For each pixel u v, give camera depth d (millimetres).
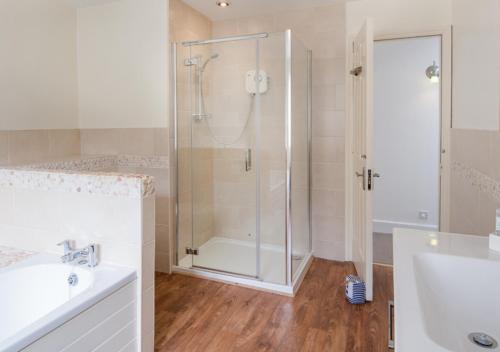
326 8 3100
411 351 729
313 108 3213
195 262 3068
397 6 2895
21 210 1925
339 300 2492
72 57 3043
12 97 2494
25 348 1149
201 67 3008
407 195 4121
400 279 1048
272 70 2777
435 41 3875
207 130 3113
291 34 2682
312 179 3279
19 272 1678
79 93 3131
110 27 2984
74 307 1336
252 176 2986
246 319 2250
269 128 2842
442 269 1195
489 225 1825
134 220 1655
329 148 3195
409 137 4059
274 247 2873
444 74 2793
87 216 1753
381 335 2062
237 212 3090
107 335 1512
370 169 2393
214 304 2443
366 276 2461
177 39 2971
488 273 1152
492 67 1837
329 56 3123
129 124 3020
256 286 2670
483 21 2002
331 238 3273
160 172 2961
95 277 1582
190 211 3133
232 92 2975
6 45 2436
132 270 1658
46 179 1832
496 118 1756
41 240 1894
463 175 2393
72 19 3027
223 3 3047
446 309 1098
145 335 1728
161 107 2904
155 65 2889
